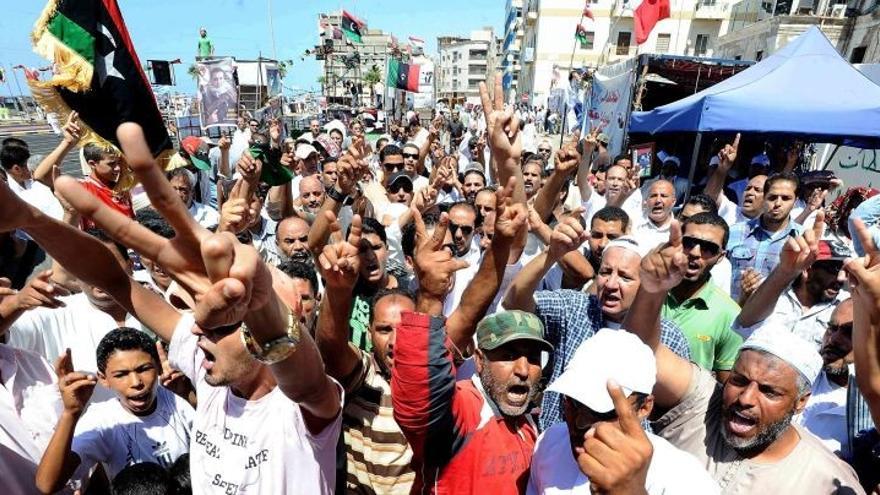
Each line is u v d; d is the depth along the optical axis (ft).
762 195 15.78
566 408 5.68
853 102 20.86
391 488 7.07
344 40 100.89
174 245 3.23
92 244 5.16
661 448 5.60
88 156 11.93
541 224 10.12
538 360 6.25
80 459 6.81
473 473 5.78
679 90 42.34
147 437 7.72
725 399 6.24
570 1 126.21
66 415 6.37
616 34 125.18
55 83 10.70
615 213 12.09
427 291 6.23
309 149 21.98
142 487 6.72
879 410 5.57
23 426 6.68
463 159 38.91
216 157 25.71
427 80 82.84
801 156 29.94
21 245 12.21
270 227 16.02
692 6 116.67
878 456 6.97
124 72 11.60
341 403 5.35
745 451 6.16
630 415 4.06
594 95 46.09
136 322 9.57
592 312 9.25
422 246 6.34
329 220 6.14
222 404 5.99
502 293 10.39
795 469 5.91
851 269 5.39
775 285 8.72
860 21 62.49
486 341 6.12
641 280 6.11
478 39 301.43
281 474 5.53
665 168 30.37
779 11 77.10
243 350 5.10
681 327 10.27
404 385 5.53
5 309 6.49
